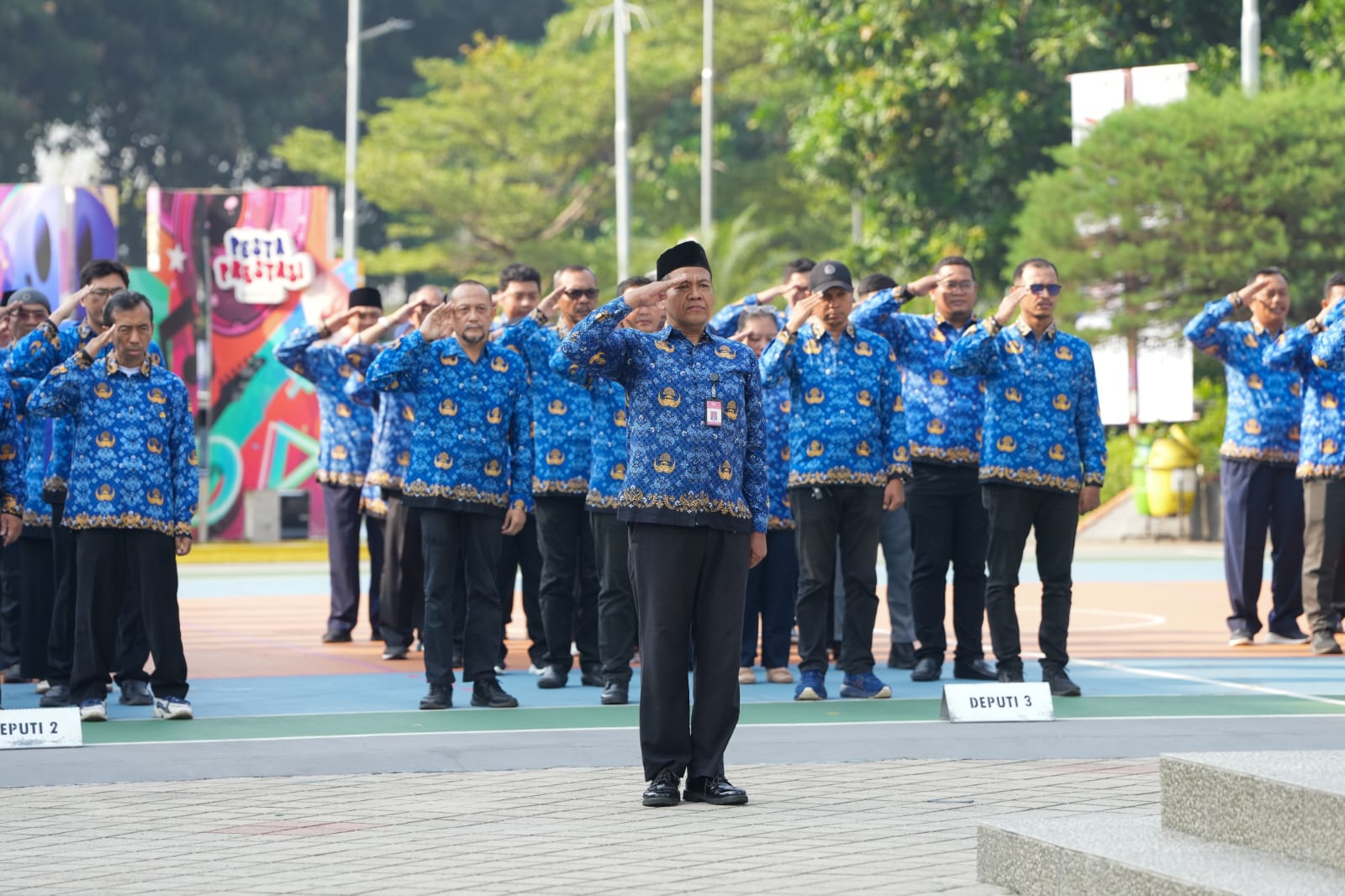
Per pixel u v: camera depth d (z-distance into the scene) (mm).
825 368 13727
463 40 78188
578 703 13711
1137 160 34125
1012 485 13773
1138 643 17844
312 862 8352
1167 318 34031
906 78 41688
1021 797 9852
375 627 18719
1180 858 7281
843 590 13930
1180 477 37531
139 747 11344
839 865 8211
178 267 36031
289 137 66188
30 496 14195
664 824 9219
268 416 36594
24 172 67500
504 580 16062
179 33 71312
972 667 15047
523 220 63875
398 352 13266
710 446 9930
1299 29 39719
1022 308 13922
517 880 7918
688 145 67188
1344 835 7039
